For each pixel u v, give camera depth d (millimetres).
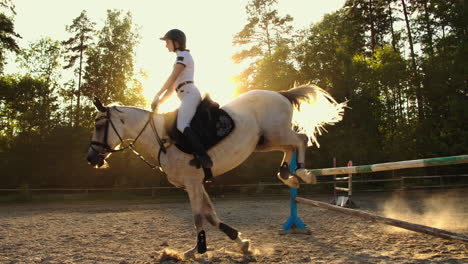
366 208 11820
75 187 20484
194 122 4309
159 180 20688
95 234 6949
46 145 20266
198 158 4113
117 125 4566
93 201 17797
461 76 24422
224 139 4312
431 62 26094
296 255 4570
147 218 10023
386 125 26281
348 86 23984
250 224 8258
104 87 30234
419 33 28984
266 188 22109
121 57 30469
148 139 4535
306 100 4922
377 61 27953
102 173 20484
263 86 24125
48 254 5004
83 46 33750
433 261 4062
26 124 23062
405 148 24312
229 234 4645
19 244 5867
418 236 5945
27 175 19797
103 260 4559
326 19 28000
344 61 24328
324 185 22094
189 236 6629
